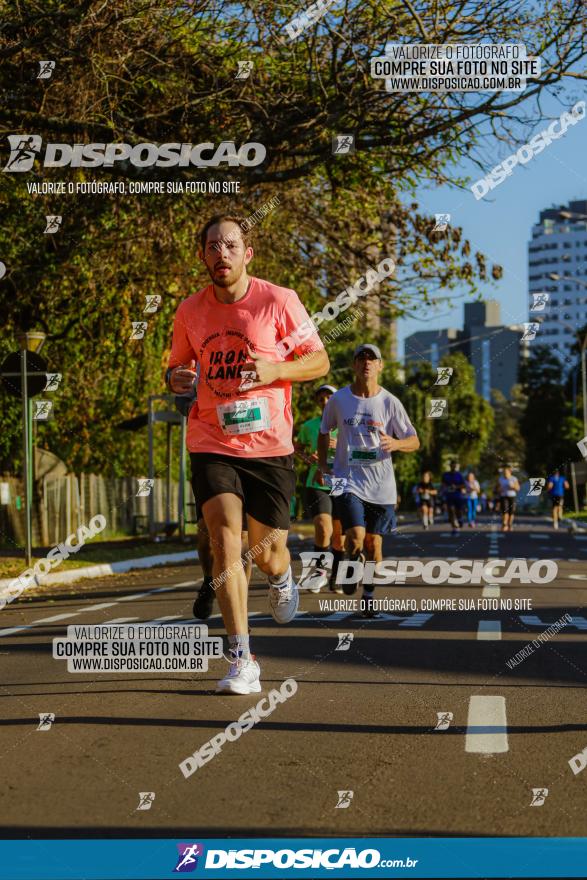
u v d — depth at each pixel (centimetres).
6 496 2130
